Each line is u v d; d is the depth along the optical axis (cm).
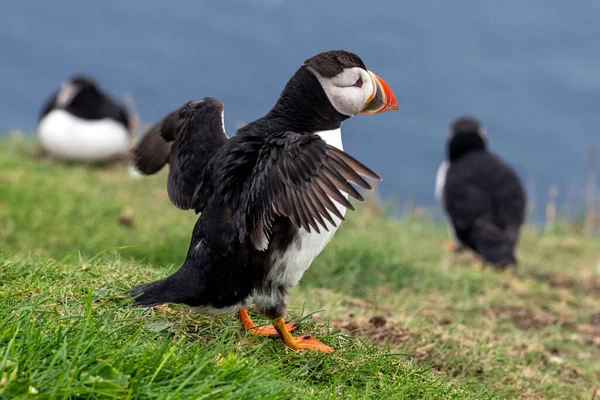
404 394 653
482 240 1507
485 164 1594
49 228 1295
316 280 1182
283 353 688
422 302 1145
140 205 1562
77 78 1948
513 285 1325
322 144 579
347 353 709
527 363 916
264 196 610
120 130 1948
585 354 1006
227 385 558
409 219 1911
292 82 704
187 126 733
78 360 537
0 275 712
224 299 654
